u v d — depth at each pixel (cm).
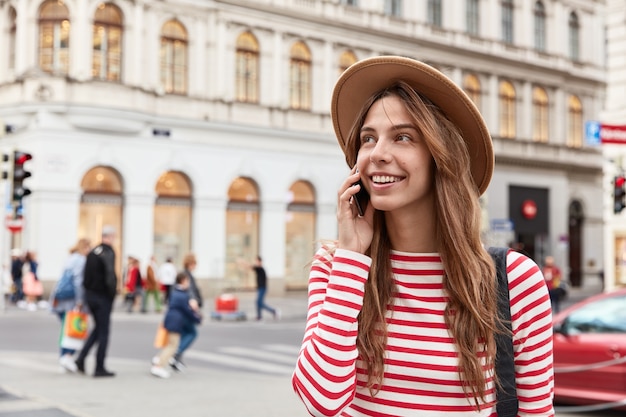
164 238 2722
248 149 2891
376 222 199
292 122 2997
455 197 189
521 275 192
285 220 2986
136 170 2631
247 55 2917
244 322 2166
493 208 3541
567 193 3888
